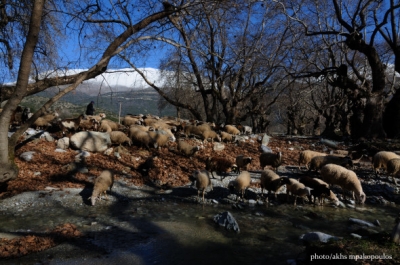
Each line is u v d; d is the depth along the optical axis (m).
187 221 7.77
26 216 7.71
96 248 6.01
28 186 9.44
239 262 5.49
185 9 10.12
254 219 8.03
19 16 12.49
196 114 24.83
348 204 9.58
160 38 9.61
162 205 9.14
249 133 22.16
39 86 11.12
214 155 14.70
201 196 10.08
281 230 7.23
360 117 22.23
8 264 5.27
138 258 5.62
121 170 11.57
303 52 22.92
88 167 11.27
